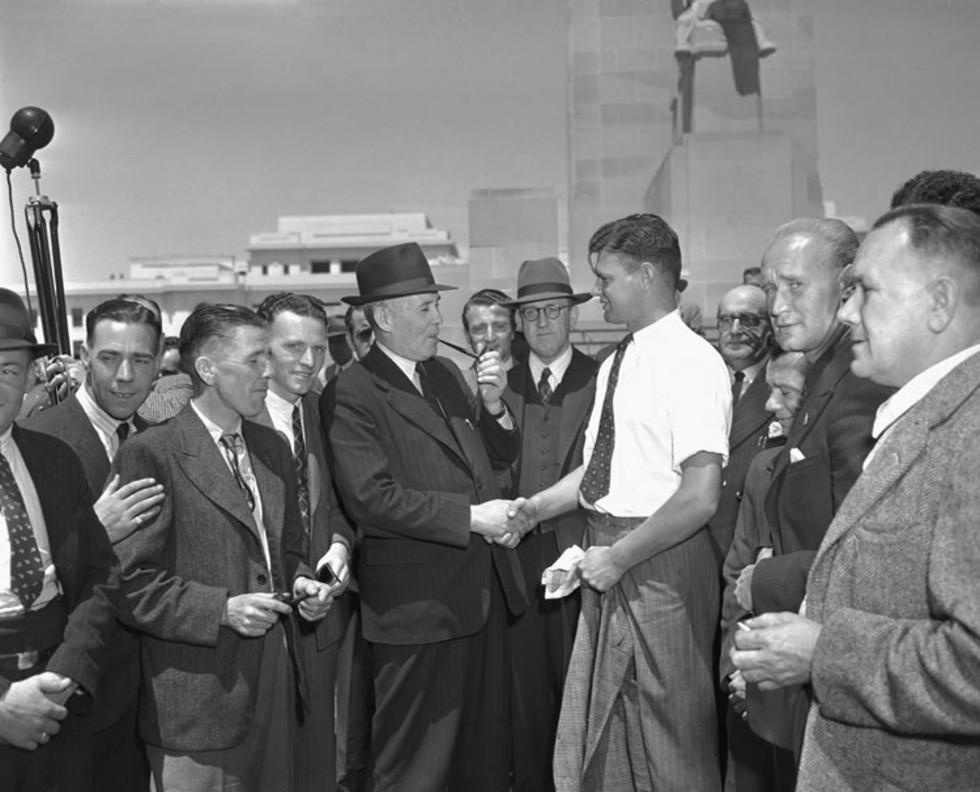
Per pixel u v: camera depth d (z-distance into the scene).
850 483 2.38
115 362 3.38
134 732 3.32
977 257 1.96
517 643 4.11
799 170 9.77
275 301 3.88
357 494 3.54
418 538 3.56
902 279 1.97
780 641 2.00
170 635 2.95
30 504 2.73
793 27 9.82
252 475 3.25
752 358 4.52
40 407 4.21
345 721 4.20
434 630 3.57
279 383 3.82
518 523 3.62
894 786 1.88
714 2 9.79
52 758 2.78
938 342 1.97
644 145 10.02
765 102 9.77
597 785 3.37
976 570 1.73
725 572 3.13
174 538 3.06
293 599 3.16
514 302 4.48
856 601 1.93
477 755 3.84
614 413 3.38
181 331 3.21
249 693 3.06
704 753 3.21
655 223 3.39
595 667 3.31
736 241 9.48
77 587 2.79
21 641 2.67
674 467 3.25
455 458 3.75
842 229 2.70
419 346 3.73
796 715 2.39
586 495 3.45
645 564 3.23
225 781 3.06
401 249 3.72
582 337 8.65
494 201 9.23
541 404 4.51
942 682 1.73
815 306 2.65
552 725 4.15
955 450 1.83
